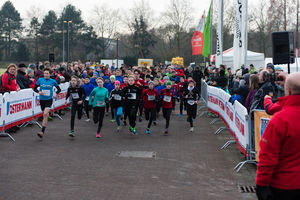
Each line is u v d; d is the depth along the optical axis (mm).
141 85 13266
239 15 15984
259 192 2891
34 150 8352
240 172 6699
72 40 84062
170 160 7582
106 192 5480
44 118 9656
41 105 9898
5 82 10211
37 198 5176
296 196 2816
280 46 6754
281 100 2922
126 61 78250
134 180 6129
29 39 87875
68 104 16094
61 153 8094
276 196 2883
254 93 7633
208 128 11867
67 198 5191
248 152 7094
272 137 2807
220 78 13945
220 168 6988
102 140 9719
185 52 74562
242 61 16172
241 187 5832
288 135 2783
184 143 9422
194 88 11250
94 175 6391
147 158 7727
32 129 11164
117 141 9609
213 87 13766
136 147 8859
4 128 9766
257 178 2891
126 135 10523
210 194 5465
